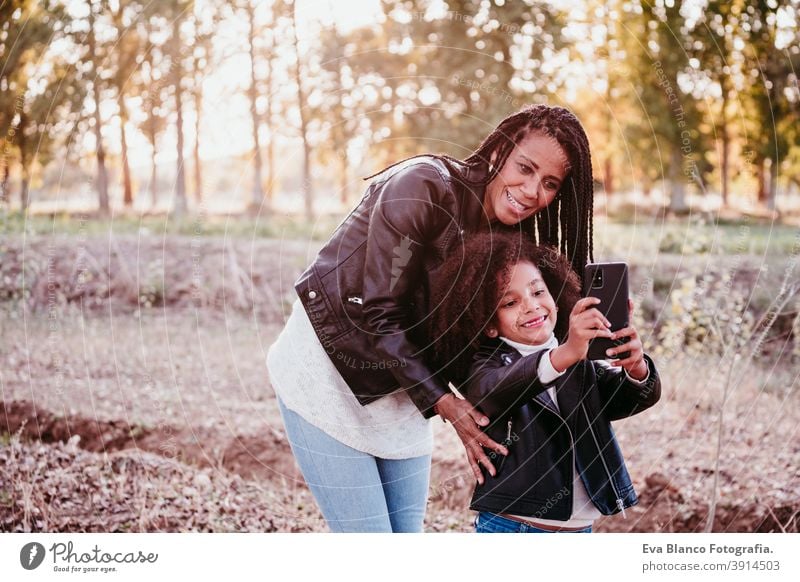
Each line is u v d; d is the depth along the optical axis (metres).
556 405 2.12
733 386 4.03
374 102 6.24
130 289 6.10
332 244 2.06
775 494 3.20
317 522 3.23
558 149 2.14
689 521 3.17
